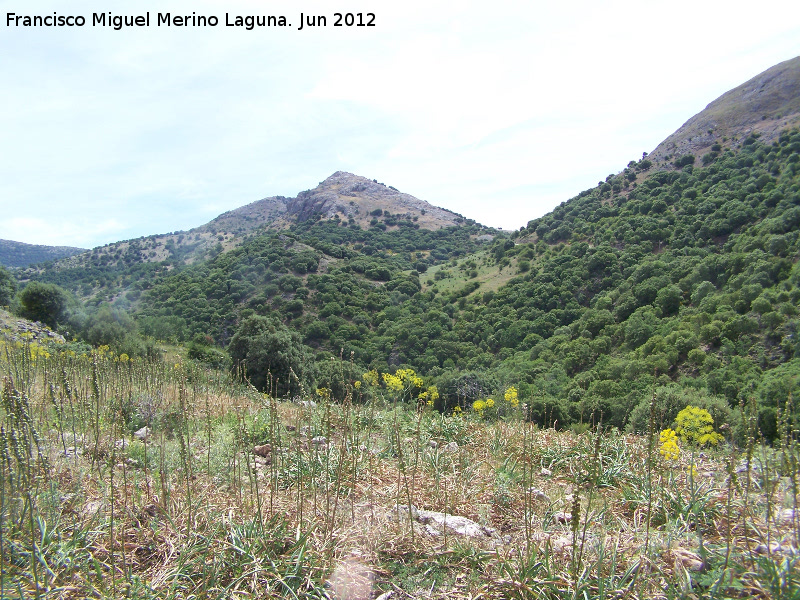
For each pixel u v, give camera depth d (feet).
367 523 12.42
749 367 85.15
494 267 241.14
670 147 253.03
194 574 9.89
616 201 224.53
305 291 186.39
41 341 59.62
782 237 119.24
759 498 12.94
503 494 14.67
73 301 105.91
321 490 14.64
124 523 10.79
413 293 221.46
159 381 25.18
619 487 15.46
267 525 11.27
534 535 11.97
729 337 98.53
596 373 106.83
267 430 20.02
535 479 16.88
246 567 9.91
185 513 11.89
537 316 165.48
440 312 181.68
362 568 10.57
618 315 142.92
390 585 10.13
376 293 202.49
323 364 73.87
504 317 170.71
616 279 164.25
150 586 9.18
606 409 68.95
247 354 63.87
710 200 172.24
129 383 23.56
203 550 10.41
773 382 55.83
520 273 213.46
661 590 9.25
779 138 190.90
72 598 8.96
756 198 155.53
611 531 11.93
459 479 15.97
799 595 8.41
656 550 10.53
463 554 11.03
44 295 99.19
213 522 11.47
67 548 9.99
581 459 17.53
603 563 10.09
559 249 214.90
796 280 102.17
